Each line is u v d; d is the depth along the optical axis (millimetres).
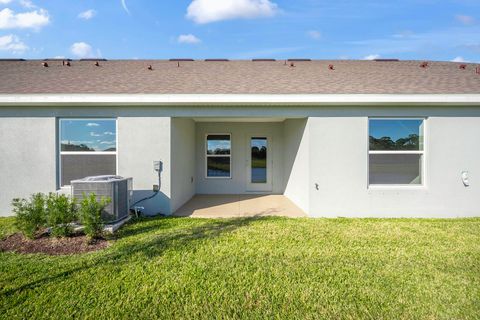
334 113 6754
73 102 6387
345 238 4832
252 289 3090
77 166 6859
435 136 6742
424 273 3490
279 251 4184
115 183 5449
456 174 6738
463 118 6746
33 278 3283
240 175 10625
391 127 6895
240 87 7074
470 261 3855
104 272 3443
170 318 2613
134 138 6750
